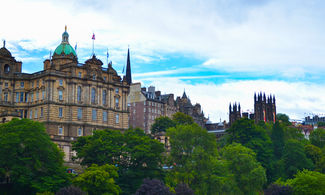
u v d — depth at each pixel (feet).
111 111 579.89
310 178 411.54
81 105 548.72
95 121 556.51
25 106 551.59
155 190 346.74
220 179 417.08
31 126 363.35
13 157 342.23
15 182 343.26
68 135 533.55
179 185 376.27
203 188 405.80
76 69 552.82
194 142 439.63
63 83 543.39
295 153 559.38
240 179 454.40
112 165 370.53
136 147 407.85
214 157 443.32
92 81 559.38
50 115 523.70
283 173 547.08
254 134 579.48
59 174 352.69
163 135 652.48
